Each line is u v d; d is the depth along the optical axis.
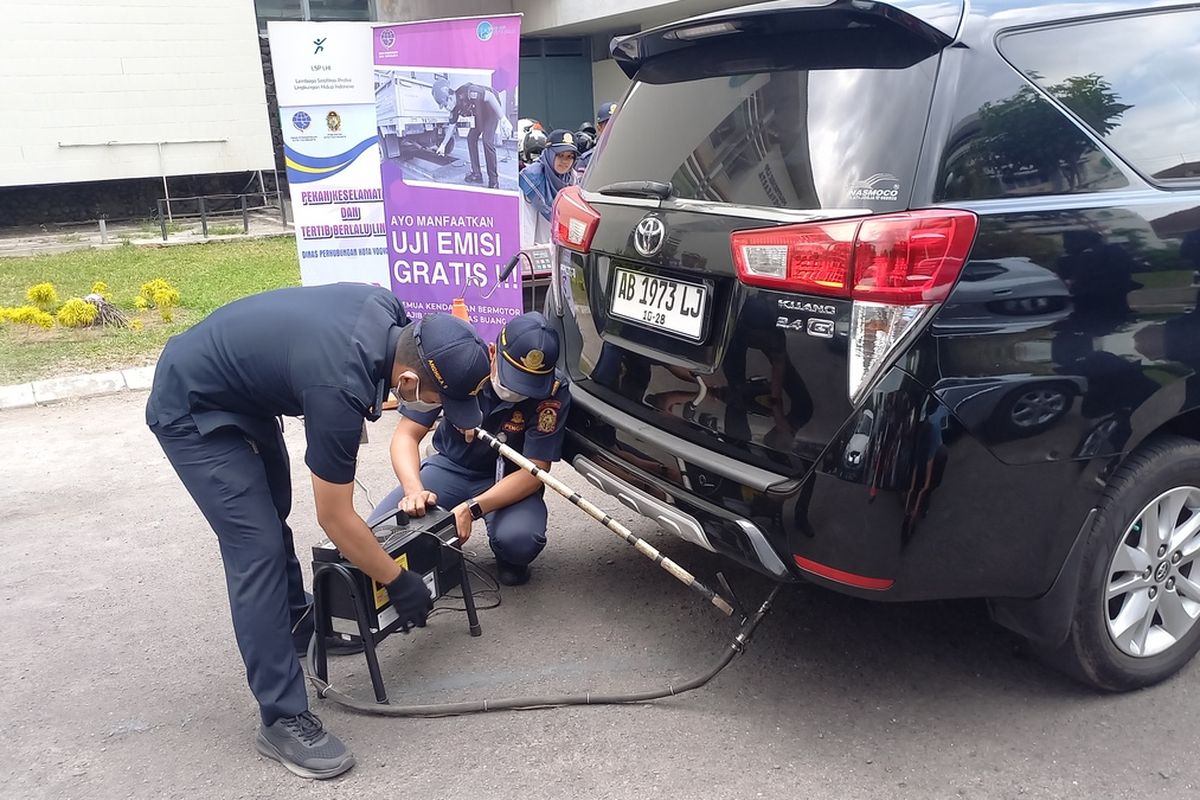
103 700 2.98
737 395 2.57
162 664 3.18
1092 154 2.47
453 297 6.15
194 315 8.99
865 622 3.24
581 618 3.35
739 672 2.97
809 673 2.95
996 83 2.36
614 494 3.01
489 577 3.65
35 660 3.21
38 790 2.56
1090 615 2.59
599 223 3.11
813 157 2.43
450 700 2.88
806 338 2.35
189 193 20.55
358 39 6.01
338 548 2.63
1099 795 2.38
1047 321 2.32
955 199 2.27
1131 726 2.65
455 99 5.72
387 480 4.84
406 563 2.86
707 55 2.89
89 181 19.30
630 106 3.18
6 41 18.09
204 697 2.98
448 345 2.42
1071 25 2.53
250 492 2.58
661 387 2.86
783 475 2.46
